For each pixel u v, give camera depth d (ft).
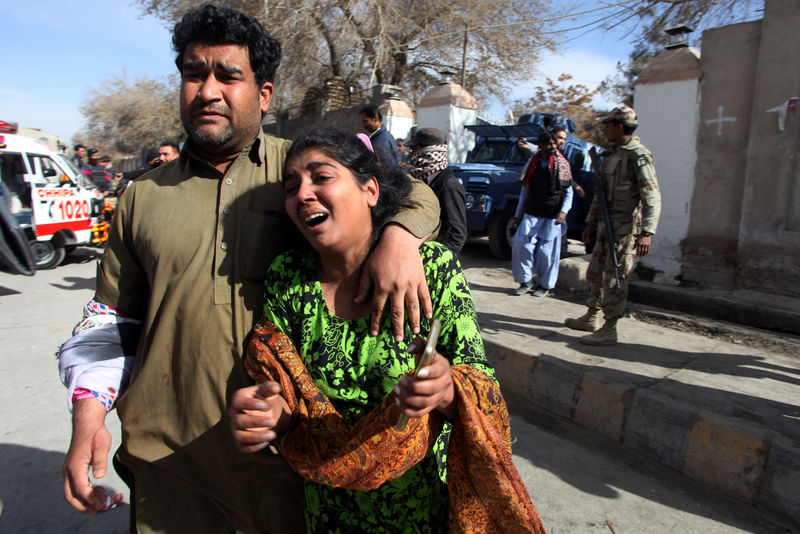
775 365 11.59
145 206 4.24
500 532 3.48
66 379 4.16
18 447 9.81
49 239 25.82
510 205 24.06
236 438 3.42
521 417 11.06
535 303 16.70
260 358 3.78
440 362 2.94
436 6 49.24
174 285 4.03
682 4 24.11
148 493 4.33
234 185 4.14
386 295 3.44
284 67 48.60
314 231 3.52
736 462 8.39
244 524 4.40
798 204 14.38
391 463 3.27
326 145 3.52
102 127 111.24
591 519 7.83
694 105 16.05
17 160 24.91
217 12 3.87
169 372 4.09
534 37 50.47
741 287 15.51
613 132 12.19
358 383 3.67
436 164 11.73
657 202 11.67
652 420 9.54
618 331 13.87
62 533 7.61
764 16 14.47
